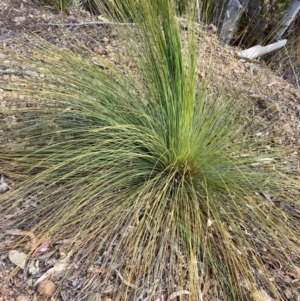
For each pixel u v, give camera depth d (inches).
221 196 54.7
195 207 50.7
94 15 102.1
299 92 92.0
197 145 56.2
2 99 66.4
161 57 52.7
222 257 49.5
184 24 73.2
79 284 45.7
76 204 49.2
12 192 50.9
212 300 46.0
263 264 50.1
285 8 116.2
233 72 89.7
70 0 102.3
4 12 91.4
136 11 53.4
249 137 67.9
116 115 58.0
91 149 51.6
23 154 56.8
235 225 49.7
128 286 45.8
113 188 53.8
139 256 47.2
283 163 65.1
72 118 62.0
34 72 72.3
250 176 56.9
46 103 64.6
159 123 57.3
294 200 58.2
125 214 51.0
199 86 73.2
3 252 47.2
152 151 56.5
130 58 68.9
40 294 44.3
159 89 55.9
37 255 47.3
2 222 50.0
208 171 55.8
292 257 52.1
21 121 63.5
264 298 46.6
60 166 51.0
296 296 48.2
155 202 50.4
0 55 76.0
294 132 76.4
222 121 63.8
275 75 99.6
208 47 93.0
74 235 49.3
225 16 107.4
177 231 50.0
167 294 45.9
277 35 119.0
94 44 86.2
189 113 53.6
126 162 56.4
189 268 45.9
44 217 50.8
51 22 92.0
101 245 47.9
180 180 55.9
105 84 60.6
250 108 80.9
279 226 53.1
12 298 43.7
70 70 60.9
